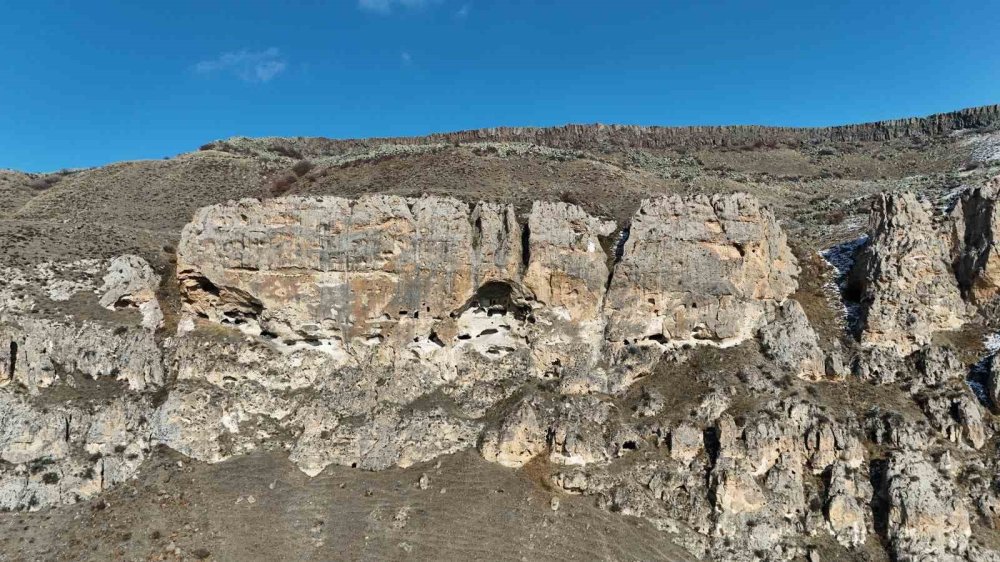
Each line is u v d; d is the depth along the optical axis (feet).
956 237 192.34
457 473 162.91
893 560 142.20
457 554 143.43
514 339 192.75
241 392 179.42
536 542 145.79
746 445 158.61
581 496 157.07
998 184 189.26
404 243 189.06
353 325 188.14
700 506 152.56
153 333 188.03
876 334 181.57
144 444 168.14
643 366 184.44
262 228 188.55
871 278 189.16
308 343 189.98
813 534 148.36
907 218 192.44
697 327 187.83
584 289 191.42
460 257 188.75
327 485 162.20
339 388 182.29
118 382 177.06
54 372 172.65
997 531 145.59
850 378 176.96
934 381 171.73
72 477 157.99
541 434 168.66
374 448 169.37
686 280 189.78
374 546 145.79
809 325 187.01
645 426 169.27
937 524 142.51
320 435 172.35
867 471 156.04
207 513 153.79
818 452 158.51
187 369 179.42
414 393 182.70
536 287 189.26
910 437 158.51
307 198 190.70
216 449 168.66
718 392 171.53
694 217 193.88
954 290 186.39
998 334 178.40
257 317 191.52
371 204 191.21
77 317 183.73
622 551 144.15
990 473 153.99
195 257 187.11
